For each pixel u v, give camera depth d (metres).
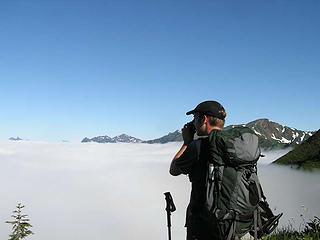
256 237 2.07
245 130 2.16
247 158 2.03
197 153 2.14
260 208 2.14
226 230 2.01
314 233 3.80
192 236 2.14
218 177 2.03
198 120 2.27
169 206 2.51
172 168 2.26
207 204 2.03
